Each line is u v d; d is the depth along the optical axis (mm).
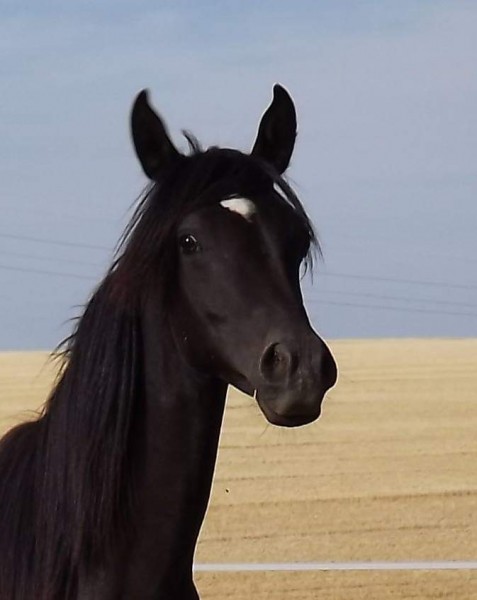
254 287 3998
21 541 4391
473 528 14930
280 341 3854
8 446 4691
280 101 4695
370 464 20281
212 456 4426
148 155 4367
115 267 4316
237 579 11758
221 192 4129
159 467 4328
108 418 4207
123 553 4324
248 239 4047
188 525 4395
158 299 4242
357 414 27219
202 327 4129
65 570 4277
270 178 4215
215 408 4367
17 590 4352
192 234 4098
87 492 4199
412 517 15680
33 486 4434
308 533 14594
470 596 11094
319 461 20656
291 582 11672
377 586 11508
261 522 15273
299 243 4191
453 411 27547
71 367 4305
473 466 19984
